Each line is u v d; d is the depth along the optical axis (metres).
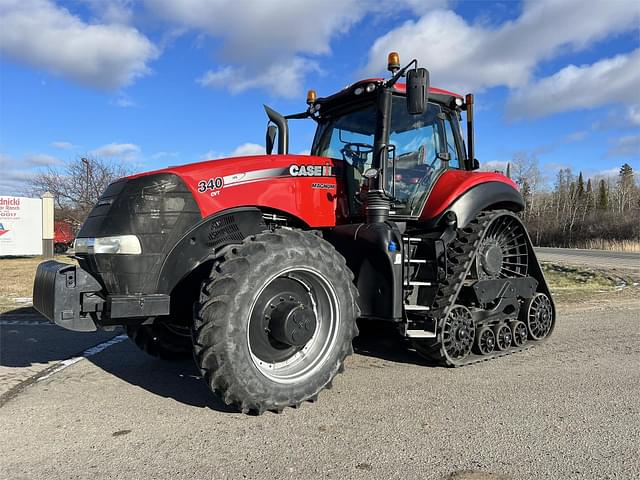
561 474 2.63
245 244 3.40
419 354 4.95
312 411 3.58
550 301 5.88
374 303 4.21
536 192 67.50
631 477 2.60
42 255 20.06
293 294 3.69
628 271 14.98
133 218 3.49
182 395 3.98
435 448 2.95
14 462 2.81
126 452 2.93
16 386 4.24
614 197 78.44
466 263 4.66
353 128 5.05
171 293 3.62
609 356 5.21
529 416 3.48
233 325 3.21
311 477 2.61
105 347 5.76
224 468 2.71
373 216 4.30
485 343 5.05
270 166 4.13
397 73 4.29
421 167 5.01
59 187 22.67
